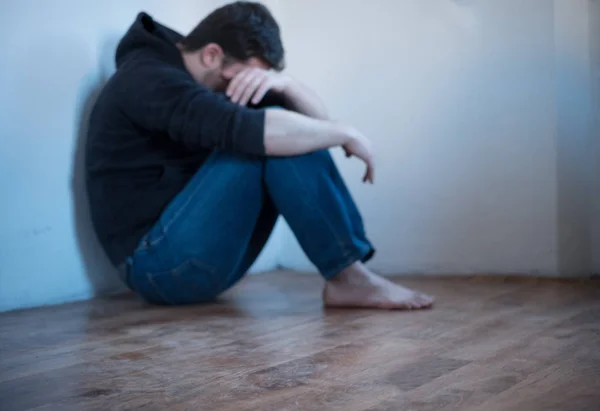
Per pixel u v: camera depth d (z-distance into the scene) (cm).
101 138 171
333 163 165
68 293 189
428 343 124
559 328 137
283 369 107
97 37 197
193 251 161
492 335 131
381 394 92
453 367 106
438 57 239
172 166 171
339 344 125
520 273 229
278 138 155
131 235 169
